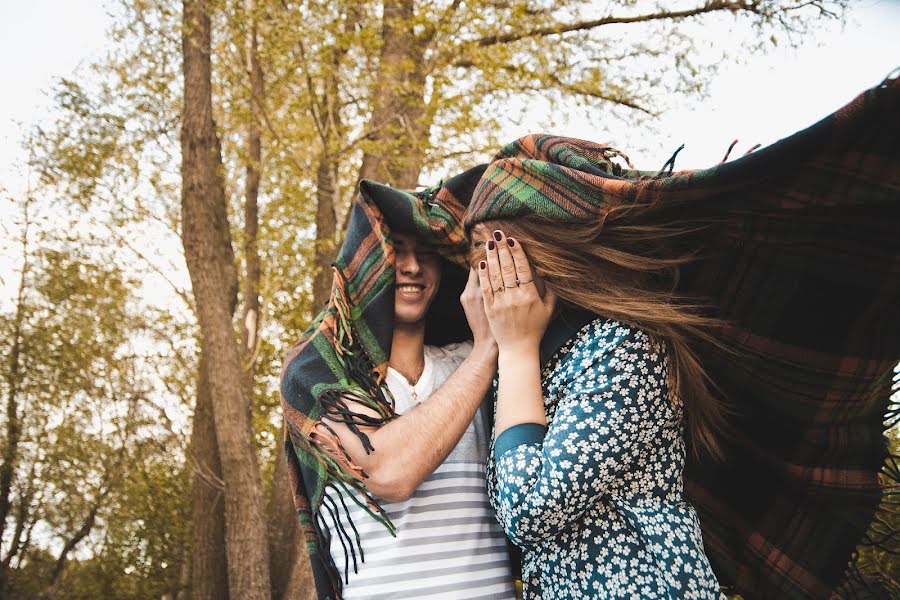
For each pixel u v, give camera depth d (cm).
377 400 150
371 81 632
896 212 114
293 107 630
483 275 139
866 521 146
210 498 834
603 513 130
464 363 148
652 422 127
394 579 145
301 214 962
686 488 159
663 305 129
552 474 122
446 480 152
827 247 123
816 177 115
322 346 155
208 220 737
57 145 1005
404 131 652
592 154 149
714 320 131
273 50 602
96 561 1248
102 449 1182
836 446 141
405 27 598
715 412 140
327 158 642
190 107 741
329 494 150
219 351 718
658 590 124
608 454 123
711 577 128
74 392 1166
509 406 133
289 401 152
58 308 1214
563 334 141
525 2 634
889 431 164
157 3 746
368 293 160
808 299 129
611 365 127
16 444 1212
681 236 135
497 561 153
